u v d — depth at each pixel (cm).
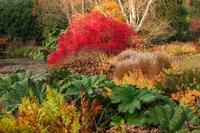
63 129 448
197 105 701
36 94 693
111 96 635
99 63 1606
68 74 778
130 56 1605
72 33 1948
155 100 627
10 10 3956
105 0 2817
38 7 3862
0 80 762
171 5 2722
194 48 2373
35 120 452
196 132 488
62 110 459
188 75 863
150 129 559
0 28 3947
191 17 3638
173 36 2762
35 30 3897
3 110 602
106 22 1914
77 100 661
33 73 775
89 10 3422
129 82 1085
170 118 557
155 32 2561
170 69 1319
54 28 3531
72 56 1889
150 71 1280
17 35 3906
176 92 798
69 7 3644
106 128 604
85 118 492
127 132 502
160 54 1431
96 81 674
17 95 689
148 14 2714
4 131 430
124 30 1938
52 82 736
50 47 3431
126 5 2728
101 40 1917
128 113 617
